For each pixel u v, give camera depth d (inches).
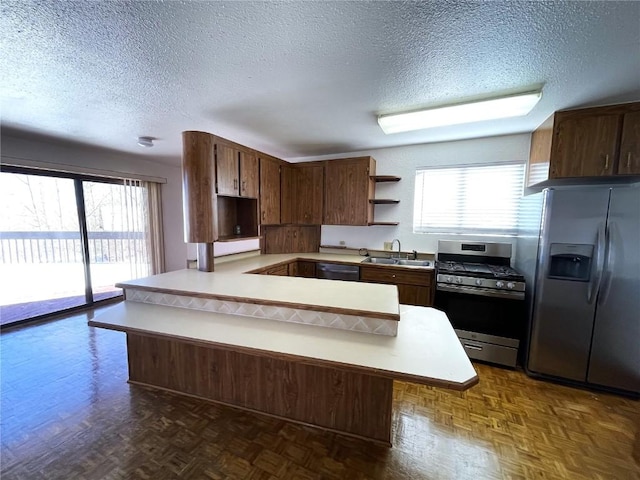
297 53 61.1
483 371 103.0
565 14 48.5
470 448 67.1
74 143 134.7
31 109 91.1
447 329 64.7
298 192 158.6
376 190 154.3
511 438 70.2
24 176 139.1
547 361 95.8
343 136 125.6
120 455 64.4
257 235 133.2
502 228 131.6
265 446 67.5
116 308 79.6
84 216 157.8
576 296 90.9
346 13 48.8
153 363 89.4
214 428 73.1
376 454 65.4
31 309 146.8
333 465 62.5
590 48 58.4
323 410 73.0
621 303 86.2
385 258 148.3
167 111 94.0
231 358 80.5
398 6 47.1
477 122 107.2
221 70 68.0
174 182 200.4
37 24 50.5
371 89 78.0
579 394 88.8
